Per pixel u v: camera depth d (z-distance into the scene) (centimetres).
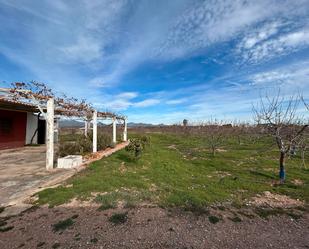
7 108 1229
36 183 532
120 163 816
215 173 742
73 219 349
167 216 378
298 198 507
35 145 1474
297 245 310
